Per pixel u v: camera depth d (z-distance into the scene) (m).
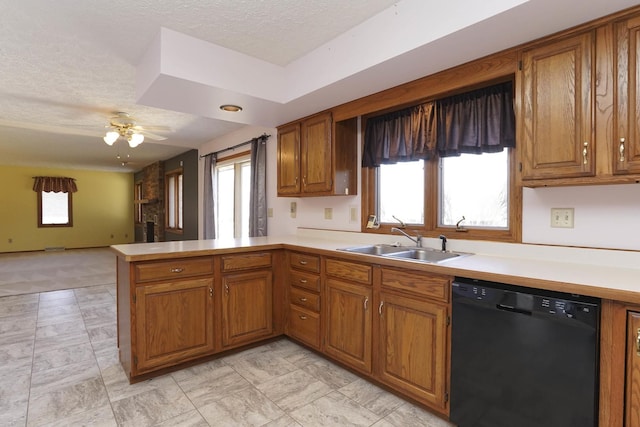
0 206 8.66
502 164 2.22
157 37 2.17
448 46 1.80
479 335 1.65
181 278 2.37
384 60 1.98
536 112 1.72
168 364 2.33
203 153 5.76
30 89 3.10
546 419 1.44
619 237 1.73
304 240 3.14
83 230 9.77
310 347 2.69
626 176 1.46
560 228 1.92
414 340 1.94
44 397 2.07
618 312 1.29
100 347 2.80
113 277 5.53
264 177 4.09
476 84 2.05
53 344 2.85
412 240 2.55
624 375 1.27
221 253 2.54
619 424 1.28
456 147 2.30
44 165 8.71
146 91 2.43
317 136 2.99
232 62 2.43
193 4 1.87
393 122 2.72
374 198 2.95
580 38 1.58
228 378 2.31
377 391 2.16
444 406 1.81
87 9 1.90
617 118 1.48
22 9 1.89
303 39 2.29
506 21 1.56
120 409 1.95
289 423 1.84
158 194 7.68
